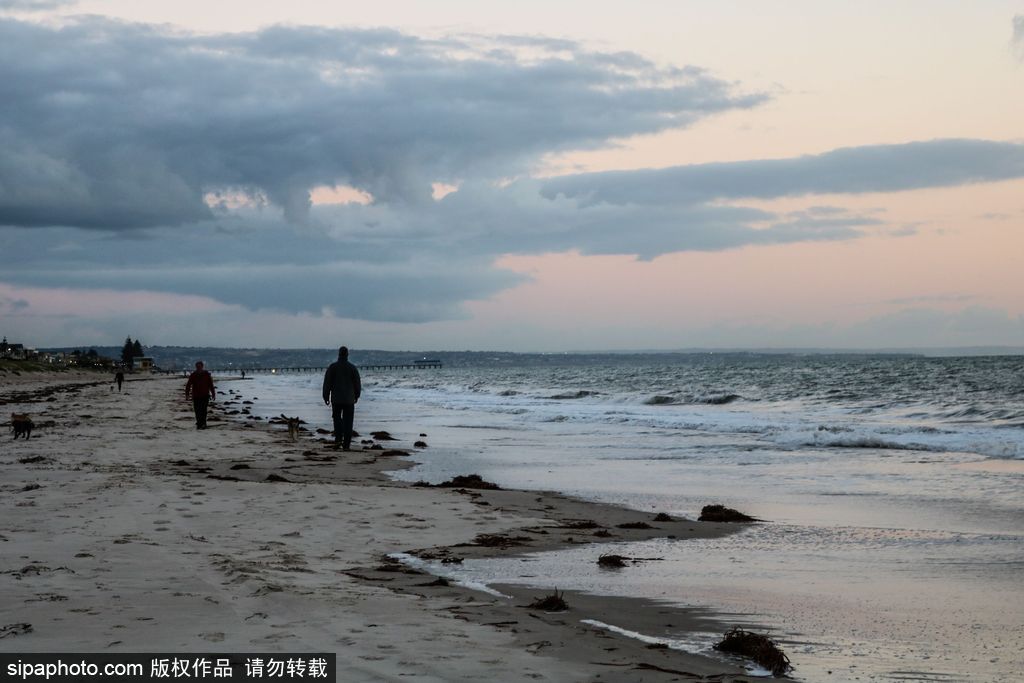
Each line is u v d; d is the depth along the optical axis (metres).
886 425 31.16
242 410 49.72
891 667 6.18
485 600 7.85
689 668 5.96
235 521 11.48
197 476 16.64
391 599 7.61
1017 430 27.89
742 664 6.15
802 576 9.09
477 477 16.98
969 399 45.50
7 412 40.62
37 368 167.25
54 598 7.09
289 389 101.94
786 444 25.34
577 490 16.31
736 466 20.23
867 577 9.03
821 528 12.09
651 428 32.50
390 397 70.12
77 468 17.14
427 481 17.56
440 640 6.23
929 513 13.41
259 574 8.28
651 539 11.23
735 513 12.89
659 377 103.62
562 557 10.02
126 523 10.92
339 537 10.75
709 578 8.93
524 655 5.96
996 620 7.41
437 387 93.56
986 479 17.25
